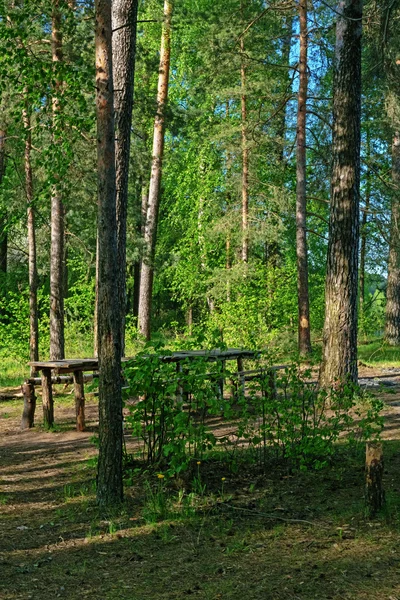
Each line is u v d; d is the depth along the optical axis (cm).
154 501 608
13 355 2008
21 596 441
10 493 698
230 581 448
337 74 1095
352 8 1076
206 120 2942
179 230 3475
